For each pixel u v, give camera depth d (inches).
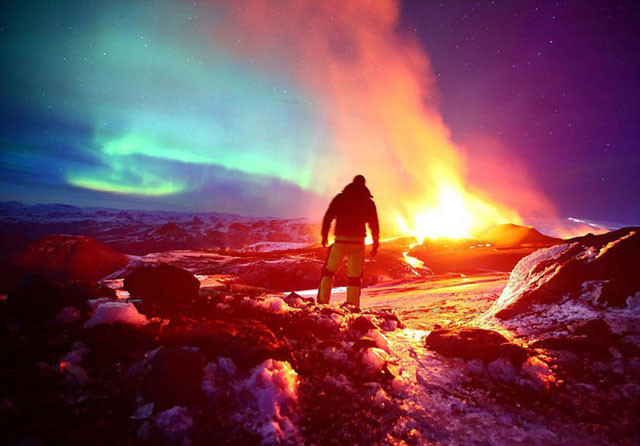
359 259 194.7
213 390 86.7
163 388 83.7
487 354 112.4
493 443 83.1
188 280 138.8
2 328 95.7
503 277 427.2
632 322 126.7
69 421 75.5
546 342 125.0
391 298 360.5
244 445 76.7
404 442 82.1
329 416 88.9
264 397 86.2
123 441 72.8
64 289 114.0
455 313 224.2
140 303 122.7
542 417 93.1
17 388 80.7
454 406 96.2
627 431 87.0
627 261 147.1
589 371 109.7
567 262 162.1
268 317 129.9
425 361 118.6
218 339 100.0
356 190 197.5
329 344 117.6
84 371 89.4
